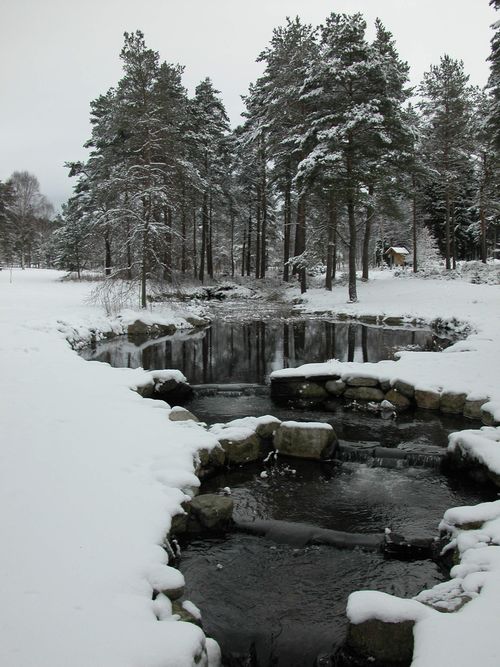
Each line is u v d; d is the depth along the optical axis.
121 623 3.27
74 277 38.59
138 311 22.58
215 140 38.78
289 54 29.27
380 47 29.64
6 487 5.06
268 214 47.81
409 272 36.31
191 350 17.25
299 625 4.27
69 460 5.88
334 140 24.09
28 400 8.15
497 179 34.28
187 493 5.80
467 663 2.99
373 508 6.41
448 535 5.20
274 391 11.35
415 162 29.30
